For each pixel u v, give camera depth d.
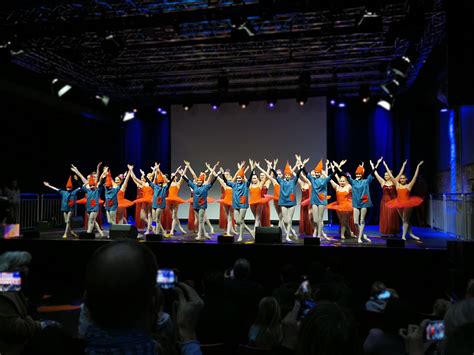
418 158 14.54
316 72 13.11
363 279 8.16
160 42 10.92
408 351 1.92
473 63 6.68
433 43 10.05
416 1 7.63
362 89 12.55
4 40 9.16
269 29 10.32
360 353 1.24
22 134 13.48
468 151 8.41
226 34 10.56
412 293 7.91
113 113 16.62
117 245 1.10
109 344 1.01
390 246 8.08
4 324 2.88
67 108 13.91
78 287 9.12
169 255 9.05
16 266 3.83
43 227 12.09
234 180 10.45
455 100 6.76
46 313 6.92
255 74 13.57
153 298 1.10
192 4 9.23
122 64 12.38
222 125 15.36
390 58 11.65
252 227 14.52
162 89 15.00
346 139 15.31
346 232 10.61
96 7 9.30
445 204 11.29
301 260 8.42
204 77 13.80
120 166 17.08
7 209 10.96
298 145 14.77
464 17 6.72
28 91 12.12
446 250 7.75
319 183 9.91
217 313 3.47
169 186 11.25
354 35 10.37
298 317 3.22
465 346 1.43
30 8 9.12
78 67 12.47
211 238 10.30
